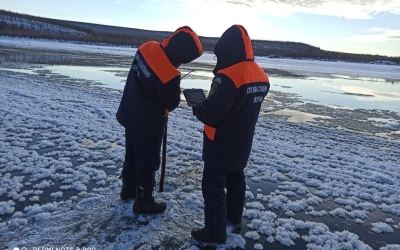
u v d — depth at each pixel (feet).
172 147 17.12
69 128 19.07
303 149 18.67
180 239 9.37
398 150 20.03
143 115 9.78
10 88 29.89
